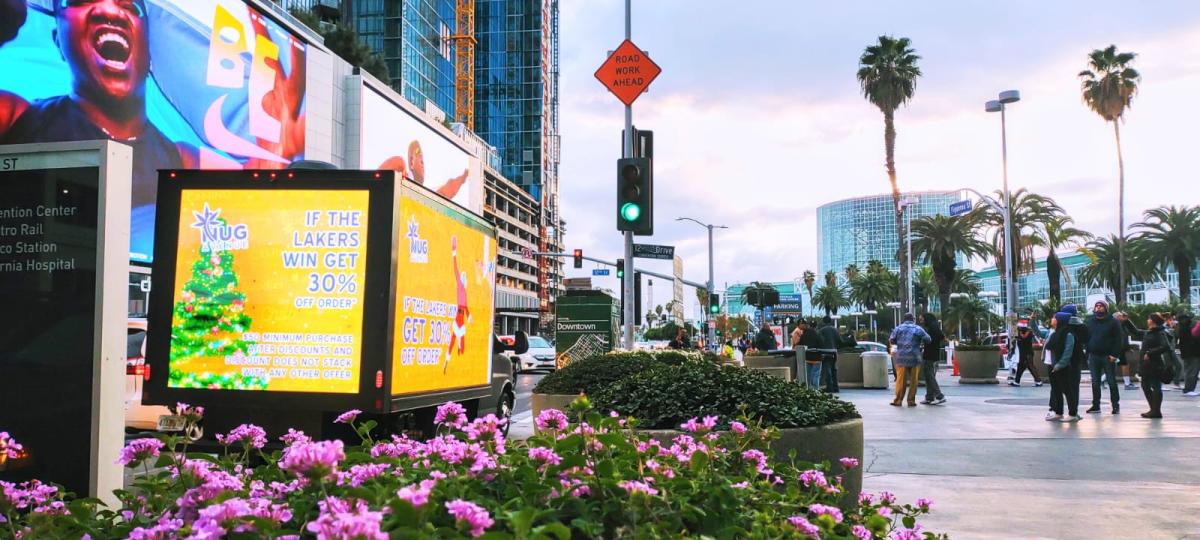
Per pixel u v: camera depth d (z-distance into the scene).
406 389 7.14
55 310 4.68
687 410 5.46
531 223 151.38
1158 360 13.20
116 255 4.74
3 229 4.76
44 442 4.60
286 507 2.77
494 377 11.69
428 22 123.94
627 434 3.90
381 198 6.80
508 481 3.01
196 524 2.44
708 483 3.10
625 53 13.28
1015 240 49.31
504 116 158.50
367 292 6.71
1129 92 49.50
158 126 27.86
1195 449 9.78
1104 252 61.97
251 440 3.83
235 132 32.38
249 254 6.88
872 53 44.81
